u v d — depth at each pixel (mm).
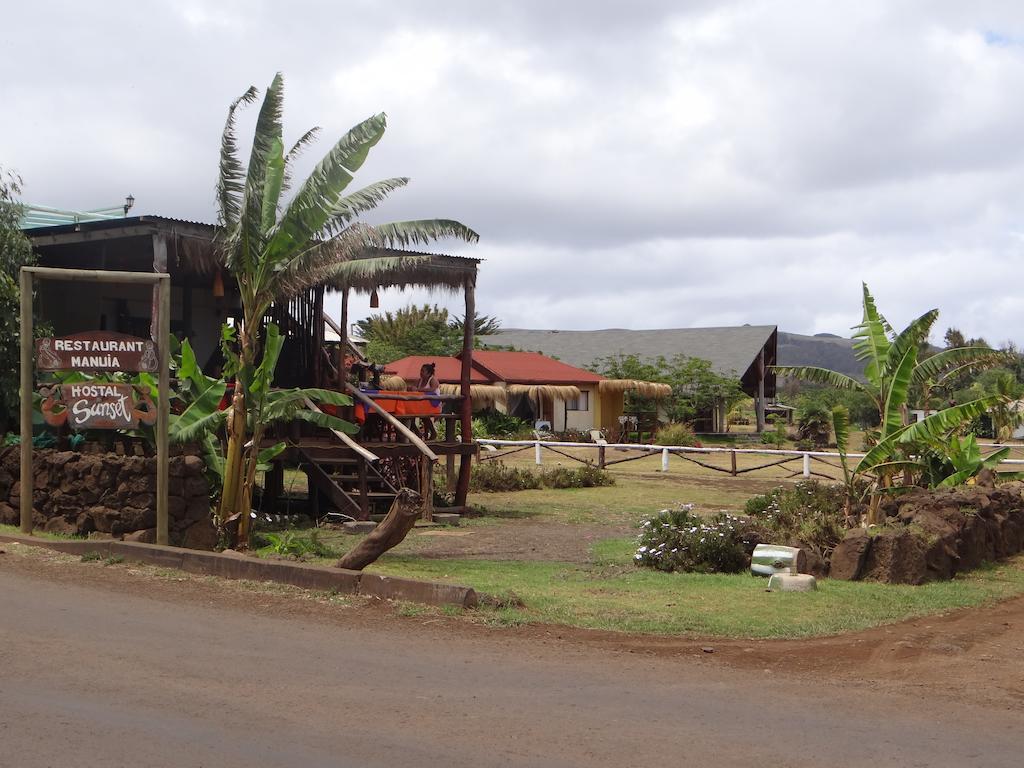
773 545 11648
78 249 17422
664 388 43188
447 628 7836
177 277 19812
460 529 16016
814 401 46219
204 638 7199
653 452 35844
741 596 9938
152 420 11469
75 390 11359
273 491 17453
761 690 6398
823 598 9883
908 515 12484
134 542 10648
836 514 13852
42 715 5363
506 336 61219
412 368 40000
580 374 44125
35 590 8695
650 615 8797
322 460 16078
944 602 10023
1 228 14602
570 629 8102
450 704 5816
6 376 14297
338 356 17703
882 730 5586
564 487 23953
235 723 5336
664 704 5973
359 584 9016
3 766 4641
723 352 52469
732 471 27844
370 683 6199
